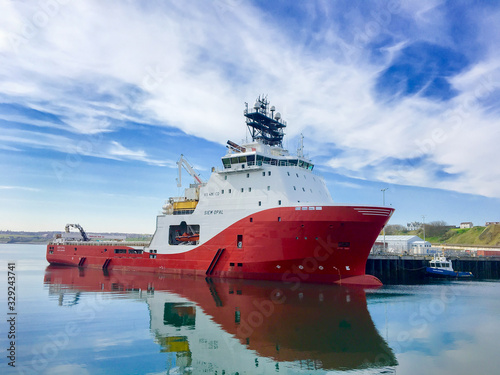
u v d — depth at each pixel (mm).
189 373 13945
